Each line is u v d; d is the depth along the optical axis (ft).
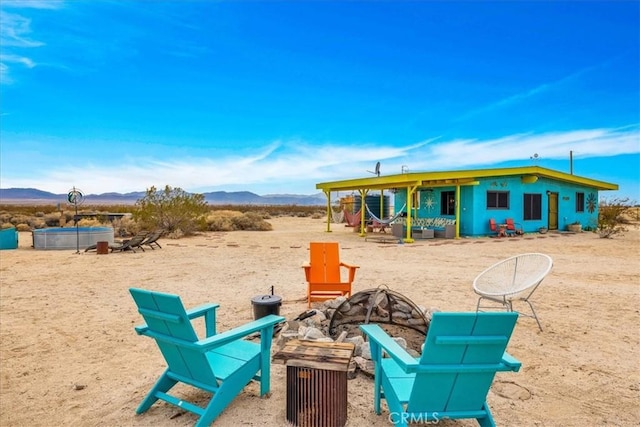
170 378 9.90
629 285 25.09
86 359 13.32
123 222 66.49
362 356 12.02
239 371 9.44
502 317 7.14
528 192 63.46
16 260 36.29
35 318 18.03
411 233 58.85
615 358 13.37
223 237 59.00
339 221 71.56
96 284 25.53
